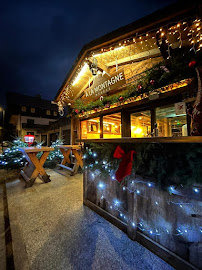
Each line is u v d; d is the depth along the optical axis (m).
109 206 2.06
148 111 4.19
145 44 3.61
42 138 15.80
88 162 2.45
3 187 3.70
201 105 1.44
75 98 7.30
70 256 1.44
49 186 3.75
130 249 1.52
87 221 2.06
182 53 3.10
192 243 1.19
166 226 1.37
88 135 7.05
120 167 1.51
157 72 3.48
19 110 21.50
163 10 2.46
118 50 3.96
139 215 1.62
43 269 1.30
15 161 5.60
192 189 1.16
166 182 1.32
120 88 5.31
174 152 1.25
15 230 1.87
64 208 2.48
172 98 3.35
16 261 1.39
